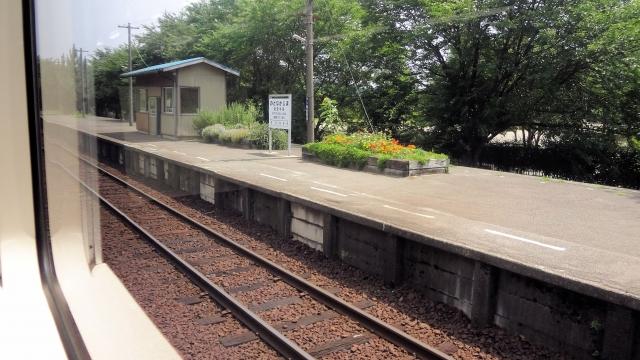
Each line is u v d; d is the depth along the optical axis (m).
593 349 3.99
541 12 15.10
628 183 15.77
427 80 19.00
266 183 8.81
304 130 15.84
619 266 4.42
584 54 15.09
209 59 12.48
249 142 13.02
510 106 16.44
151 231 7.72
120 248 6.57
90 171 3.54
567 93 16.34
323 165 11.95
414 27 17.95
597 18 15.13
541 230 6.01
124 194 9.64
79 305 2.98
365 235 6.43
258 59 14.61
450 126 17.77
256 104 14.35
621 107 16.16
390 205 7.32
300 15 14.32
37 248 3.03
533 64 16.00
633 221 6.71
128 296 4.48
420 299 5.50
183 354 3.83
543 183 10.63
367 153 11.44
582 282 3.89
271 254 7.13
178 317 4.51
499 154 17.31
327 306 5.12
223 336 4.32
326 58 18.03
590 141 15.83
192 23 13.03
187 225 8.26
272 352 4.09
